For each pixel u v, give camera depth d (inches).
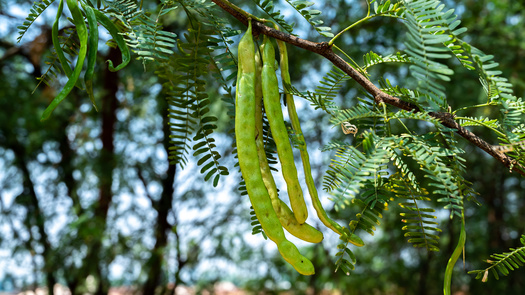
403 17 39.1
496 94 39.3
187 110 48.6
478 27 226.7
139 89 251.8
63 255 233.1
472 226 294.0
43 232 257.4
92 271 236.2
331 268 268.5
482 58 33.1
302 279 270.4
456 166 38.6
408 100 41.9
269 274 282.8
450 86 210.8
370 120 44.7
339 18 243.4
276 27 45.4
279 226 38.7
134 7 43.4
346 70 43.9
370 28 233.5
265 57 43.6
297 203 41.5
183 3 45.1
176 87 48.1
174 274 259.9
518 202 305.0
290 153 41.2
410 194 39.8
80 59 40.5
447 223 290.2
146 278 266.7
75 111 254.7
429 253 285.3
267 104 41.9
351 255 39.8
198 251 262.7
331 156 251.6
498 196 285.6
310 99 43.7
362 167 36.4
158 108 265.9
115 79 251.1
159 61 48.1
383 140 38.7
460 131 41.2
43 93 209.9
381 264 306.3
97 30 41.6
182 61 47.3
